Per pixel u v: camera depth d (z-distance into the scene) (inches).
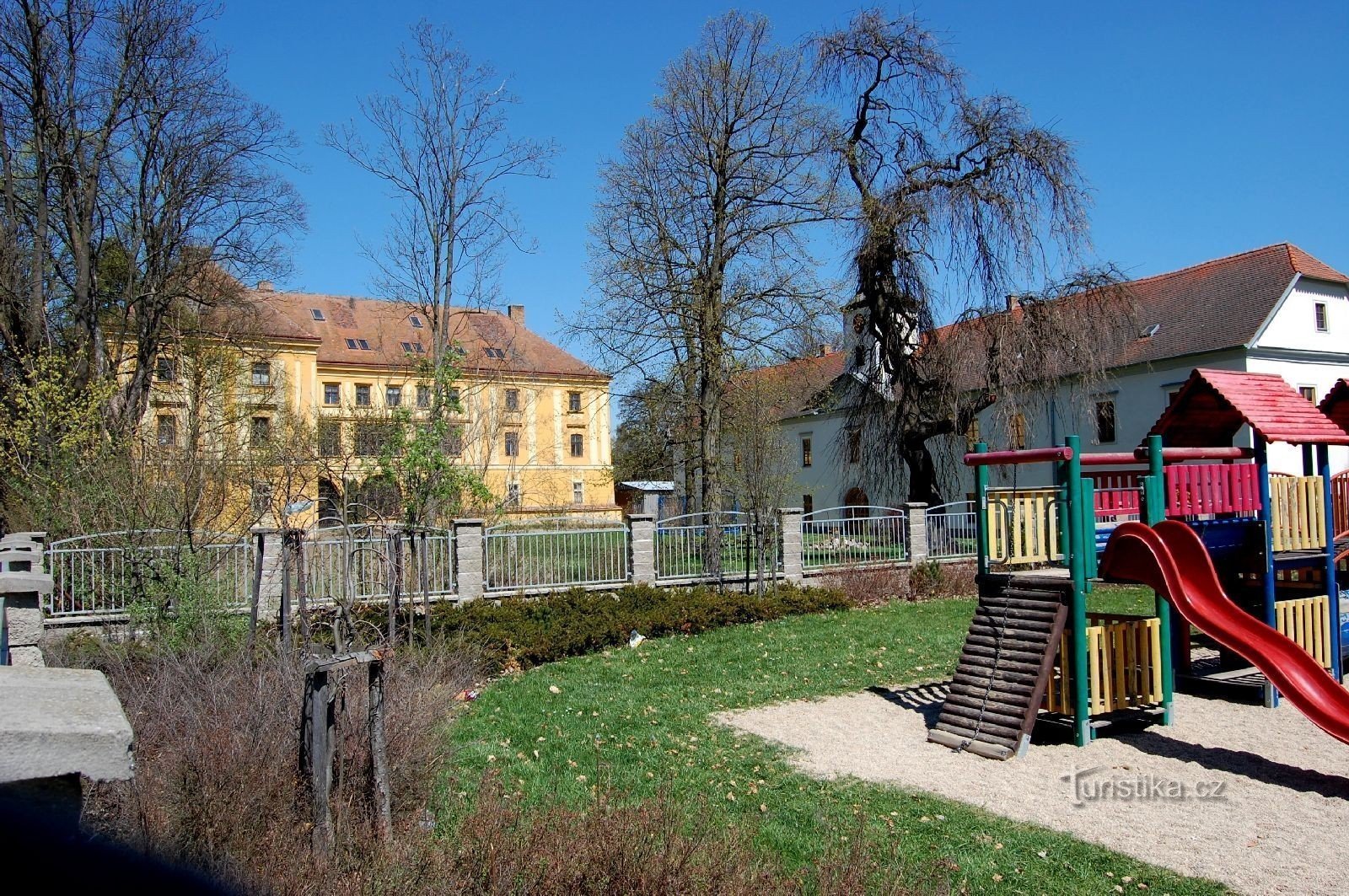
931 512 778.8
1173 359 1160.8
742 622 581.9
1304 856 211.0
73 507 513.0
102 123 853.8
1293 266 1139.3
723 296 910.4
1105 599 675.4
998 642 319.9
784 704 370.0
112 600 457.1
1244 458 370.3
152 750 214.7
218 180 914.7
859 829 199.0
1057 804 249.3
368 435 884.6
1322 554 396.5
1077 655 309.0
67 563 458.6
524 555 579.2
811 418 1753.2
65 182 844.6
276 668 256.1
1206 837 224.4
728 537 685.9
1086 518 316.2
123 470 547.2
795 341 892.0
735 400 898.7
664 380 897.5
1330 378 1178.0
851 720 343.3
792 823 232.8
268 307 1593.3
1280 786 262.7
